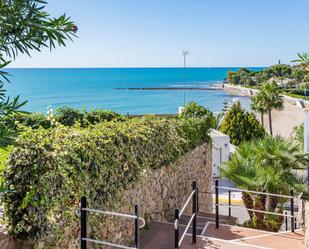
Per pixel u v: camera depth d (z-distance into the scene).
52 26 1.80
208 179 11.65
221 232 6.74
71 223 3.80
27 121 8.00
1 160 3.63
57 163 3.69
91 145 4.39
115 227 4.96
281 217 9.44
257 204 9.30
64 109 10.52
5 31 1.70
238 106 27.47
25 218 3.31
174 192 7.90
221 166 9.76
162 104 67.75
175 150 7.93
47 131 4.20
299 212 8.41
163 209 7.18
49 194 3.51
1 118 1.83
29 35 1.75
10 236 3.29
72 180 3.90
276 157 9.28
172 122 8.38
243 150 9.91
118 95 81.88
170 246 5.48
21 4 1.69
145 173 6.10
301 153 8.98
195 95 85.12
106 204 4.68
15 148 3.41
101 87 103.81
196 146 10.07
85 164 4.20
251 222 9.73
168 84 123.81
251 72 111.38
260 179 8.93
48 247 3.44
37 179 3.42
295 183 8.84
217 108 60.78
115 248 4.93
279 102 33.19
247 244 5.78
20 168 3.38
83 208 3.80
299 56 7.53
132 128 6.00
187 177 9.01
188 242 5.76
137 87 105.94
